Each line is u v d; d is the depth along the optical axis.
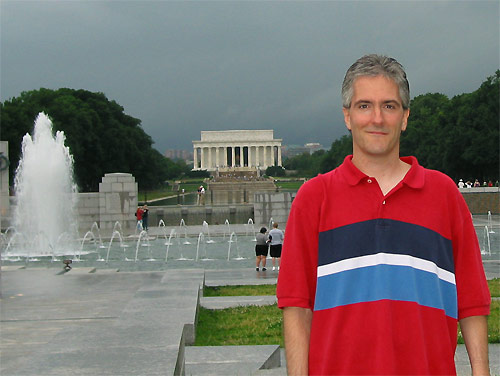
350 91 4.62
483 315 4.46
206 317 16.94
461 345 13.01
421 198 4.41
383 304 4.20
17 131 92.56
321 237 4.45
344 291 4.29
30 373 7.18
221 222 62.78
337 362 4.23
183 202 93.69
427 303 4.23
